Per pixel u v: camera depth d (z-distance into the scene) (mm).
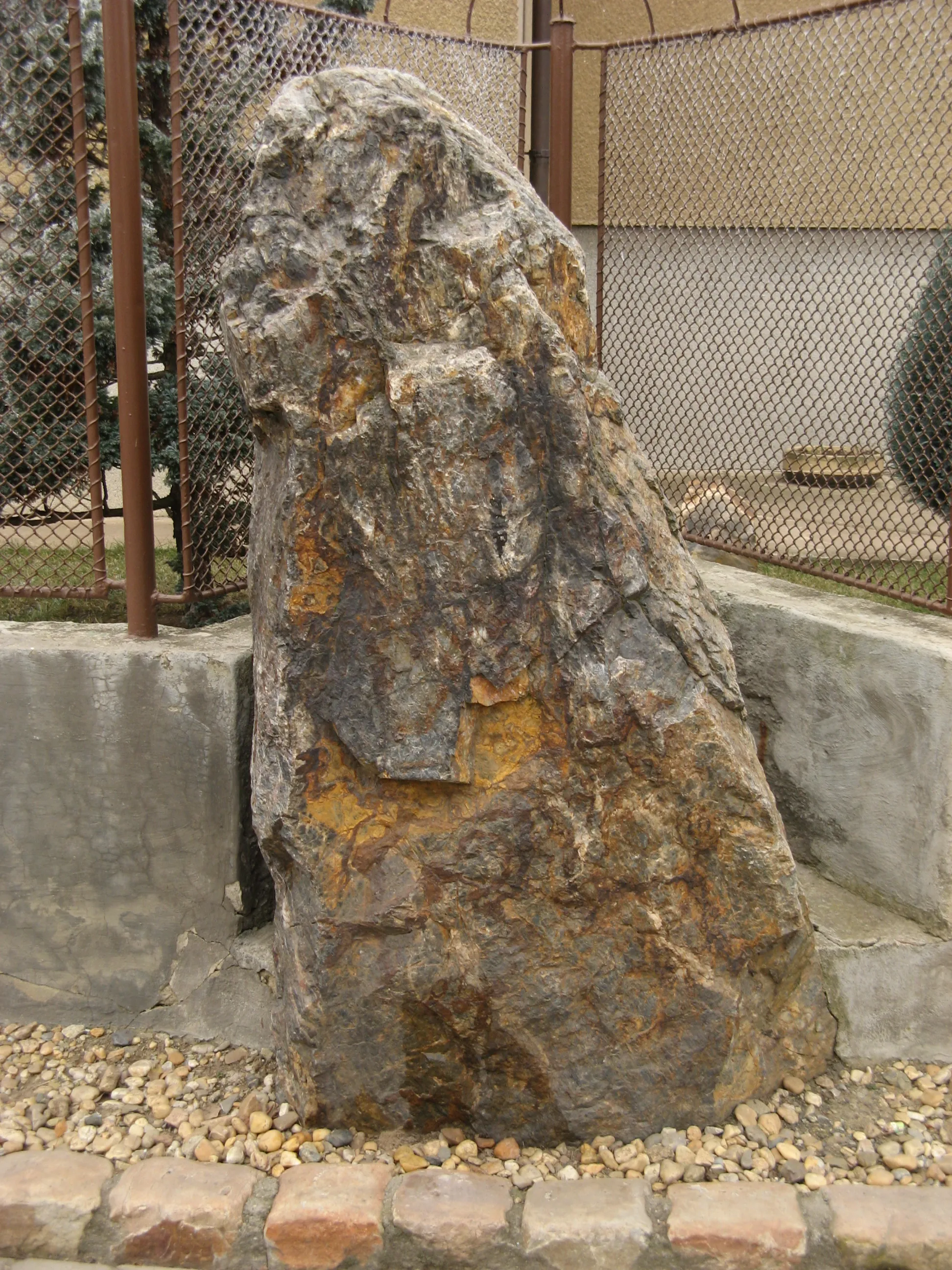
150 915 3141
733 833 2643
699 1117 2748
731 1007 2699
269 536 2564
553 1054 2660
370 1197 2508
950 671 2836
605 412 2723
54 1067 3049
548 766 2578
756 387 3801
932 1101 2865
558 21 3811
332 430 2434
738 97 3662
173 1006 3172
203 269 3279
